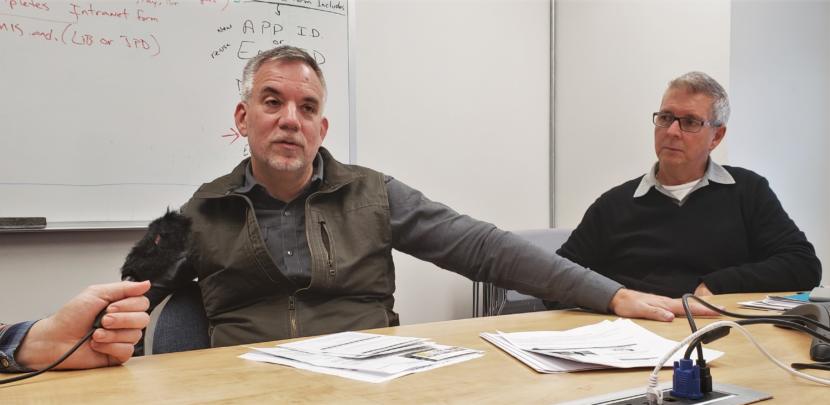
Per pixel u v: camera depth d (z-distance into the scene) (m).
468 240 1.52
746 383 0.73
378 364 0.83
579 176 3.05
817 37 3.23
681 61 2.61
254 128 1.50
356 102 2.55
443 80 2.81
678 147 1.93
